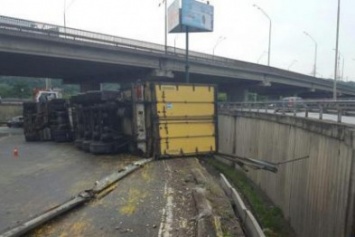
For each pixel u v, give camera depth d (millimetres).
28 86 104688
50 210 8961
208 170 17344
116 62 42938
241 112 29109
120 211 9172
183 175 13125
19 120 48406
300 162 15922
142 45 45656
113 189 11133
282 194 18484
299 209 15352
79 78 57625
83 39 38594
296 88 87812
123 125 19125
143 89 16750
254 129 25688
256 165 17188
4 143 26625
